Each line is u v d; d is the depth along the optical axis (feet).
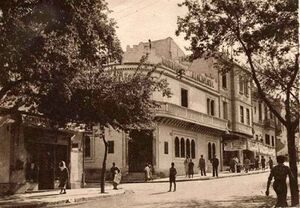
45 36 46.14
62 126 68.39
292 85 55.21
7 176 69.31
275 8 49.42
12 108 61.31
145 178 106.63
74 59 51.16
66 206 57.88
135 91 70.33
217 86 152.25
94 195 69.15
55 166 81.30
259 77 58.59
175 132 124.98
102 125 71.77
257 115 188.03
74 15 47.16
